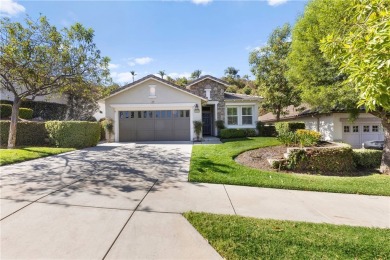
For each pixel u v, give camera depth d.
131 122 16.12
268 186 5.82
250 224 3.57
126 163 8.10
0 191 4.77
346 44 2.76
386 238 3.23
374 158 9.15
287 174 7.38
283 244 3.02
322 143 10.46
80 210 3.89
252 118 20.09
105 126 15.67
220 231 3.30
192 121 16.17
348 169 8.57
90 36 11.02
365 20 2.74
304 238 3.18
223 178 6.20
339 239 3.17
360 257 2.78
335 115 15.65
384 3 2.51
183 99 16.28
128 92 16.27
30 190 4.88
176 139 16.17
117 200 4.43
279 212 4.20
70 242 2.91
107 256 2.66
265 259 2.69
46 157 9.12
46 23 10.49
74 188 5.09
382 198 5.19
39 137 12.63
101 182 5.64
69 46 10.98
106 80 12.60
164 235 3.17
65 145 12.22
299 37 9.79
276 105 22.17
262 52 22.30
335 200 4.99
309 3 9.40
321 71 9.38
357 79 2.57
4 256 2.59
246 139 15.64
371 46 2.36
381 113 8.47
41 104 19.30
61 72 11.33
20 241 2.89
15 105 11.38
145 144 13.92
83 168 7.18
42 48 10.27
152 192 5.01
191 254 2.76
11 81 11.32
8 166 7.29
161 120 16.19
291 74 11.09
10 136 11.16
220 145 12.49
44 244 2.85
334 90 8.88
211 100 20.03
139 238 3.07
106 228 3.30
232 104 20.14
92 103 20.73
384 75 2.30
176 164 8.02
